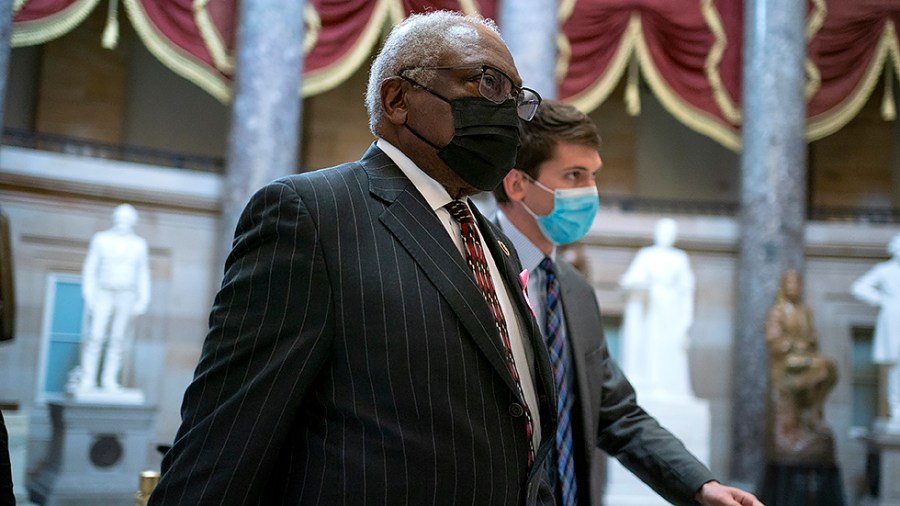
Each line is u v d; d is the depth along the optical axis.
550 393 1.68
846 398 12.04
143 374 10.75
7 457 1.98
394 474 1.39
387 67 1.66
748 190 11.04
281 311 1.45
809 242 12.36
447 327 1.47
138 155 11.84
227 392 1.44
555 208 2.43
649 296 9.12
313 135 13.10
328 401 1.45
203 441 1.41
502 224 2.52
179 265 11.02
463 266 1.55
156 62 12.26
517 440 1.50
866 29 11.53
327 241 1.49
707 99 11.58
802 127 10.99
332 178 1.58
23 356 10.08
